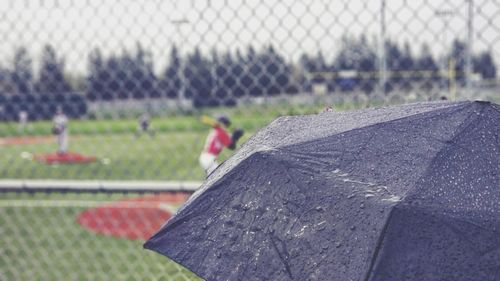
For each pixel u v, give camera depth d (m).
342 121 1.72
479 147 1.51
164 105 4.88
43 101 5.15
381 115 1.68
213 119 5.84
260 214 1.57
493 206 1.42
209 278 1.57
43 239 6.99
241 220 1.60
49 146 22.17
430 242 1.38
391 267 1.37
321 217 1.48
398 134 1.57
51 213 8.46
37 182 3.70
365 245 1.40
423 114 1.61
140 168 12.59
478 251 1.36
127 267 5.82
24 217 8.26
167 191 3.49
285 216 1.53
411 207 1.40
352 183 1.49
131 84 4.74
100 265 5.95
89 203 8.95
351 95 3.73
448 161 1.48
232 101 4.36
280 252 1.50
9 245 6.18
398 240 1.38
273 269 1.50
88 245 6.71
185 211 1.69
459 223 1.38
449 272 1.36
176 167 11.96
